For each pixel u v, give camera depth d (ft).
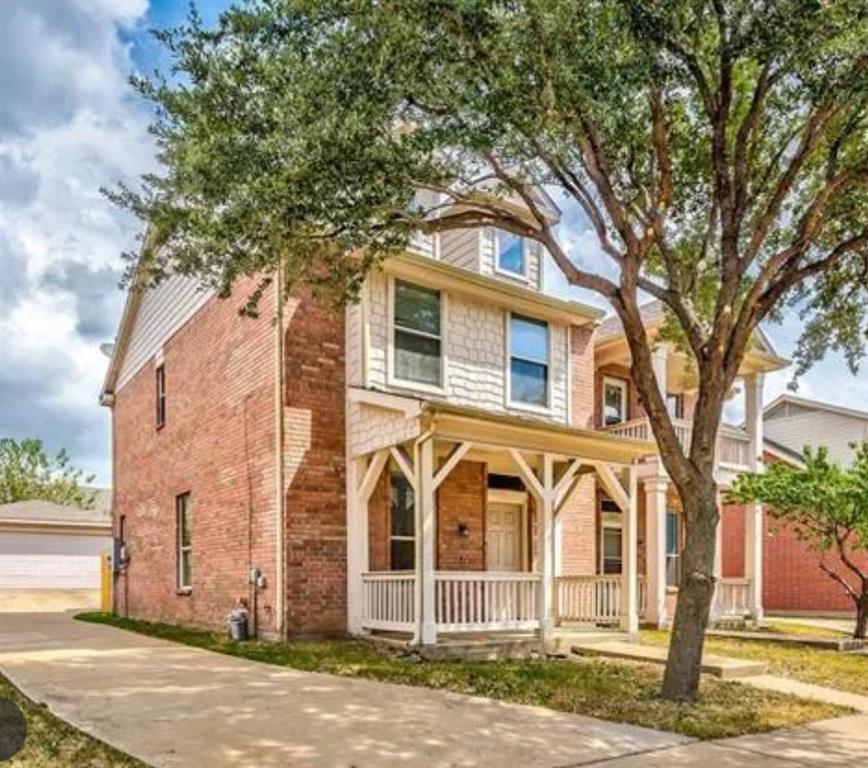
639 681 30.09
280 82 24.94
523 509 49.70
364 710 23.63
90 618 58.59
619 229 28.09
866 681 32.78
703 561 26.86
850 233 33.58
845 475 46.11
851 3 22.29
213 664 32.07
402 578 36.96
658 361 55.21
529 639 37.99
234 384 44.86
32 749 18.57
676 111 31.22
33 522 90.43
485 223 30.60
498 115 24.17
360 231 29.09
